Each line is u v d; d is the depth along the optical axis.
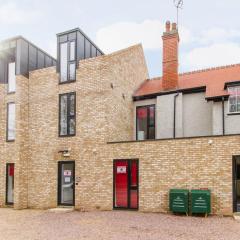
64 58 15.98
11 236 9.11
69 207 14.79
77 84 15.35
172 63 17.11
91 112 14.82
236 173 11.77
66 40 16.00
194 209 11.57
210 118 15.80
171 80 17.02
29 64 16.84
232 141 11.77
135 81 18.61
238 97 14.64
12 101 16.70
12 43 16.69
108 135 14.57
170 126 16.39
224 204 11.64
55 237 8.80
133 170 13.61
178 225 10.05
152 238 8.45
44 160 15.73
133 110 17.94
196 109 16.19
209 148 12.12
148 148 13.33
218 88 15.52
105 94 14.64
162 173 12.90
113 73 15.49
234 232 8.99
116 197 13.85
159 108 16.83
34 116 16.27
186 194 11.80
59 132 15.52
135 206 13.38
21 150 15.75
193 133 16.08
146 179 13.20
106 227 9.98
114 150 14.07
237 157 11.77
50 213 13.62
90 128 14.74
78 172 14.72
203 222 10.47
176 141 12.77
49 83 16.09
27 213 13.84
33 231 9.73
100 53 18.09
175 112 16.38
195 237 8.48
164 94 16.80
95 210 13.98
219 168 11.87
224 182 11.72
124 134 16.52
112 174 13.96
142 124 17.69
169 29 17.50
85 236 8.81
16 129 15.85
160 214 12.27
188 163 12.44
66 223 10.92
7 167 16.42
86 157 14.64
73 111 15.38
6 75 17.06
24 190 15.70
